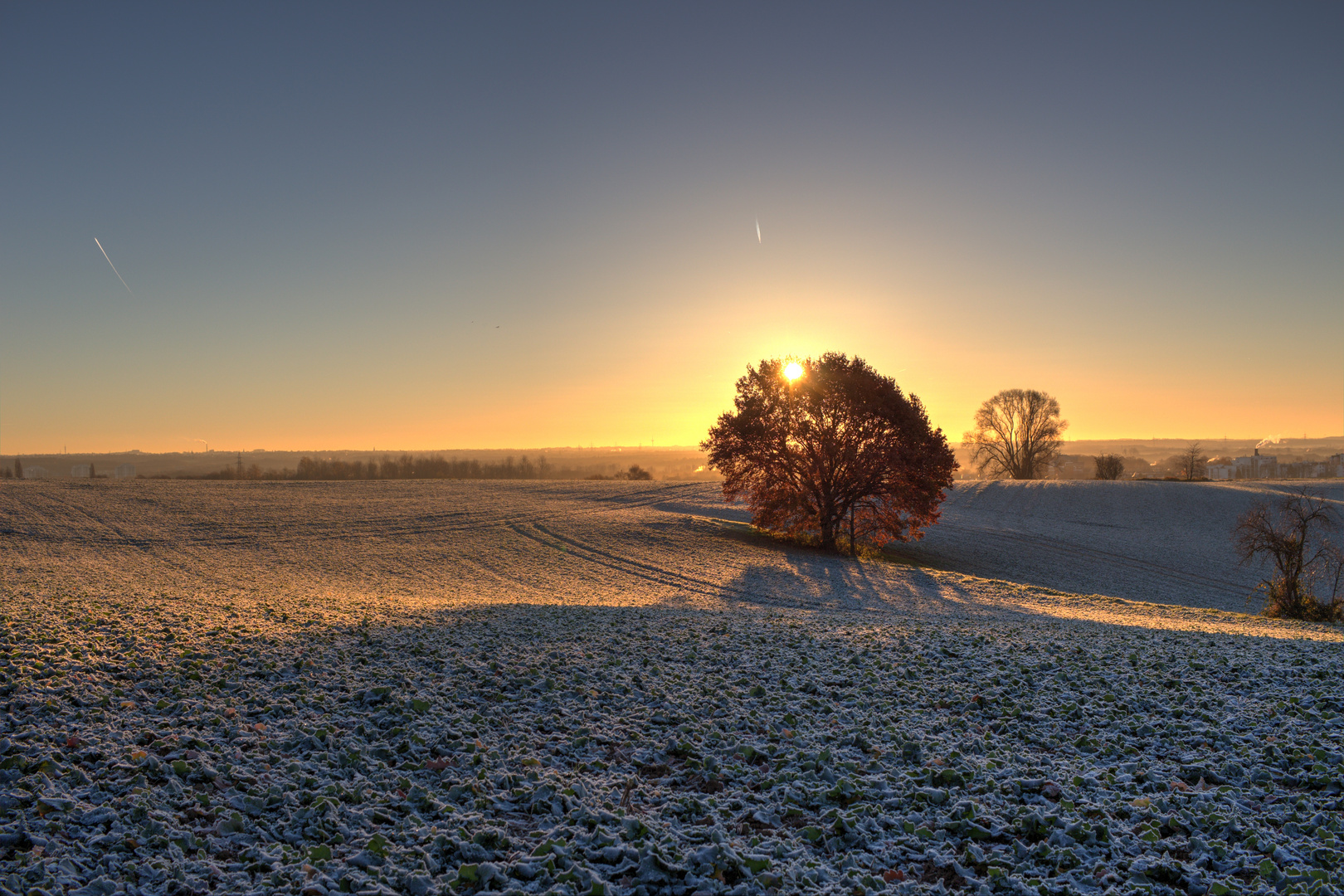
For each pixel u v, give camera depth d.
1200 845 5.78
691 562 43.81
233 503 60.31
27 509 51.72
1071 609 30.58
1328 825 6.05
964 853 5.77
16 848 5.30
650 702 9.58
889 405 47.62
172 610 14.74
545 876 5.22
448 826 6.01
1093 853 5.78
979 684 10.53
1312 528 38.19
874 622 17.11
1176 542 60.44
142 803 5.90
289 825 5.95
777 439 49.28
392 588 31.69
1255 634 19.92
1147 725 8.61
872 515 51.72
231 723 7.89
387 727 8.25
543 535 51.19
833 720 9.02
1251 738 8.09
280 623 13.63
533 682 10.05
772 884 5.26
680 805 6.52
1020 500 78.31
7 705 7.71
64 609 13.83
